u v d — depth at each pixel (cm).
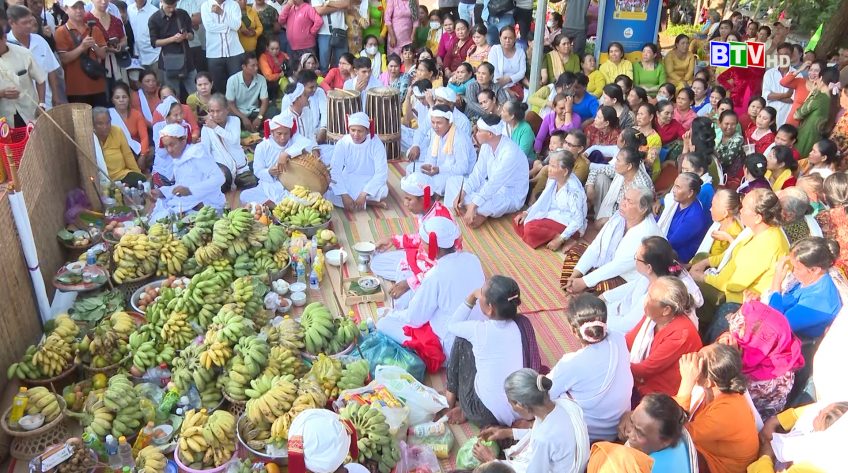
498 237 717
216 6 941
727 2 1742
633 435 323
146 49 970
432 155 789
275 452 388
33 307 493
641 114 773
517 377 333
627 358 394
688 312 424
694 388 367
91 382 453
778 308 458
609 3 1156
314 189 712
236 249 568
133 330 487
